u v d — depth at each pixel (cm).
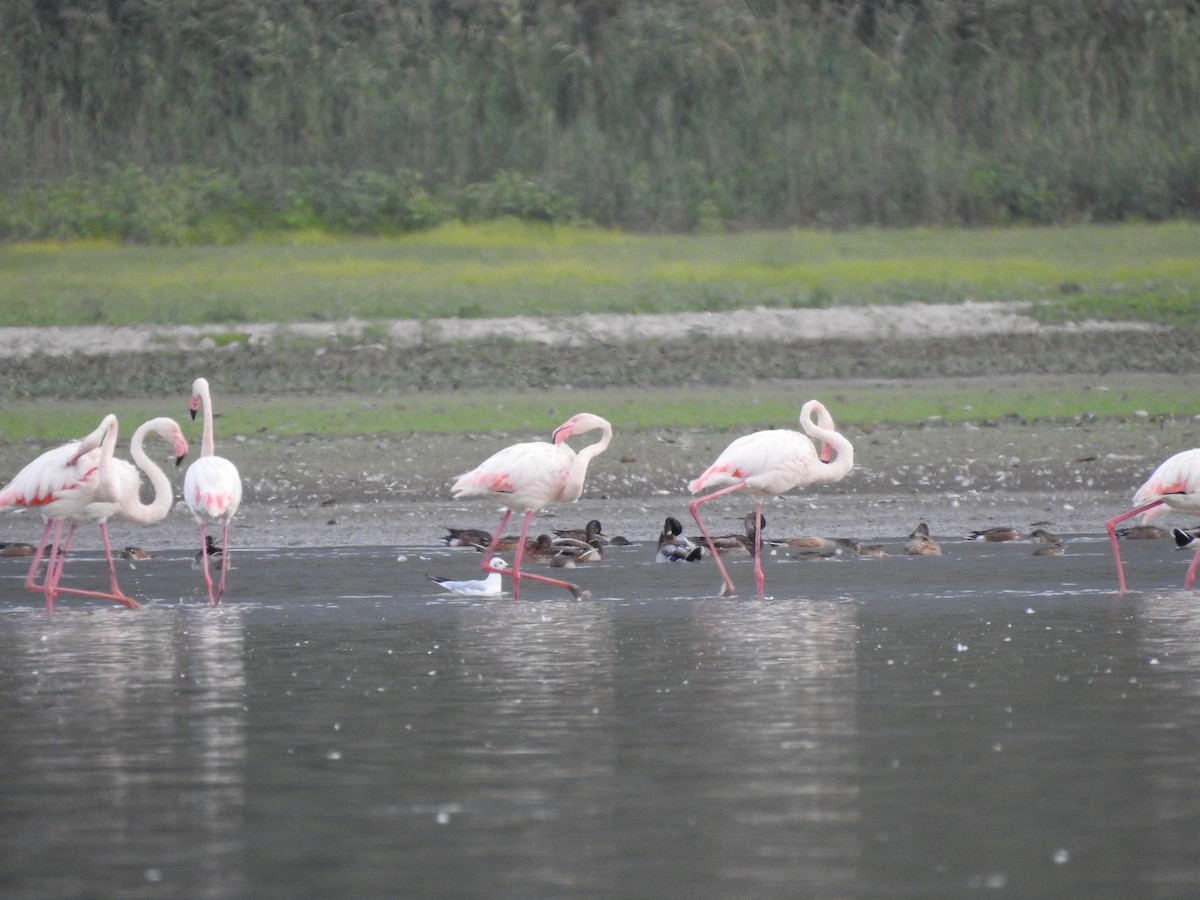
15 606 1259
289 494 1781
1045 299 2988
